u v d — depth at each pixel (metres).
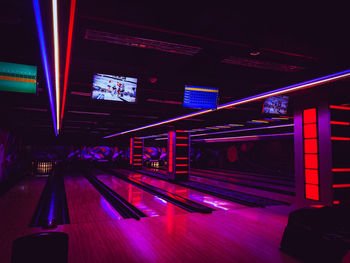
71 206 7.37
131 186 11.40
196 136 20.95
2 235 4.71
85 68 5.60
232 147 20.61
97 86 5.48
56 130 17.61
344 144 6.33
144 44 4.48
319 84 5.19
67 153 26.39
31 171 18.77
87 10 3.10
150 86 6.78
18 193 9.62
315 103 6.48
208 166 23.22
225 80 6.47
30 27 3.40
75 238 4.44
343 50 4.42
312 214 3.70
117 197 8.75
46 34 3.30
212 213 6.28
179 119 11.08
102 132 21.17
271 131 13.71
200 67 5.57
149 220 5.62
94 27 3.50
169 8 3.18
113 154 28.62
